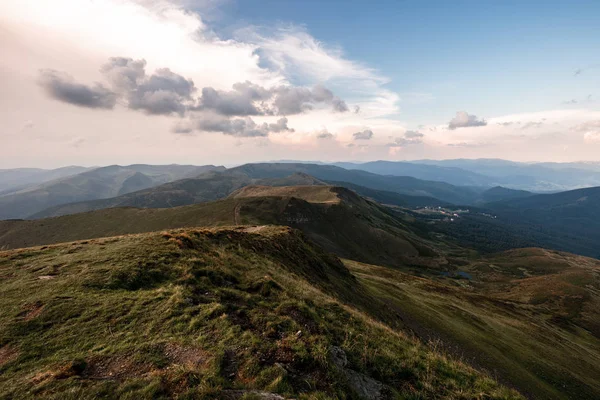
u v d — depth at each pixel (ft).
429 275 569.64
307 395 32.53
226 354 37.32
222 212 555.69
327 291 106.52
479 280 582.76
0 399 29.09
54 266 67.92
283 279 75.36
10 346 39.14
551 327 283.79
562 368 152.66
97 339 40.32
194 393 29.53
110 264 65.51
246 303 54.29
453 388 41.78
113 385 30.81
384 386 39.01
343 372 38.58
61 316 46.32
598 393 136.67
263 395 30.73
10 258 75.46
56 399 28.55
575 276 494.59
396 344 51.49
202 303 51.03
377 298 163.22
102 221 593.83
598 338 293.84
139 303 49.85
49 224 593.83
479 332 165.58
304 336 44.09
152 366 34.24
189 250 76.74
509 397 40.55
